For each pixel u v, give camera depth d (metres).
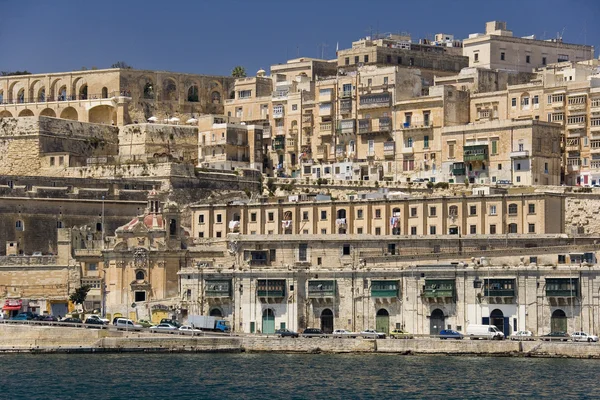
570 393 183.50
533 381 191.38
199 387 191.38
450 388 187.88
